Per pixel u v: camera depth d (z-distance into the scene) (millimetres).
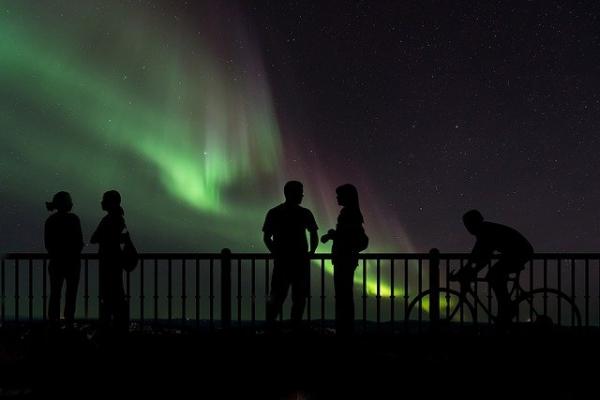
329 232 10461
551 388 8492
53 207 11094
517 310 10695
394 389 8453
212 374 9133
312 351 10008
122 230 11008
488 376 9047
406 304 10945
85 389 8203
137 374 8992
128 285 10930
